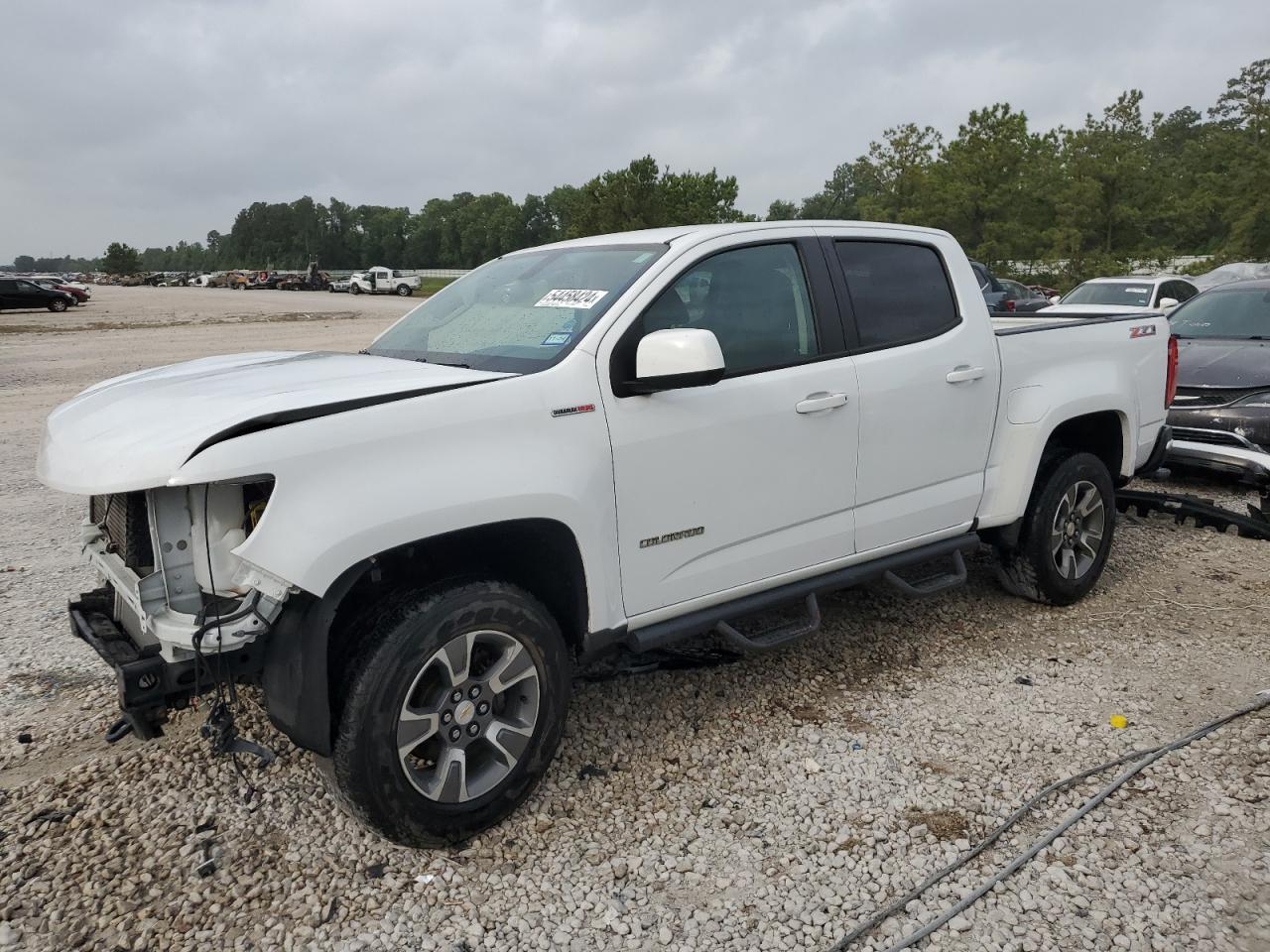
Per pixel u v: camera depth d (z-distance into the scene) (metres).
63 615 5.12
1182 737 3.70
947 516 4.45
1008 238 33.44
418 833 2.96
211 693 3.01
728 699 4.11
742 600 3.78
